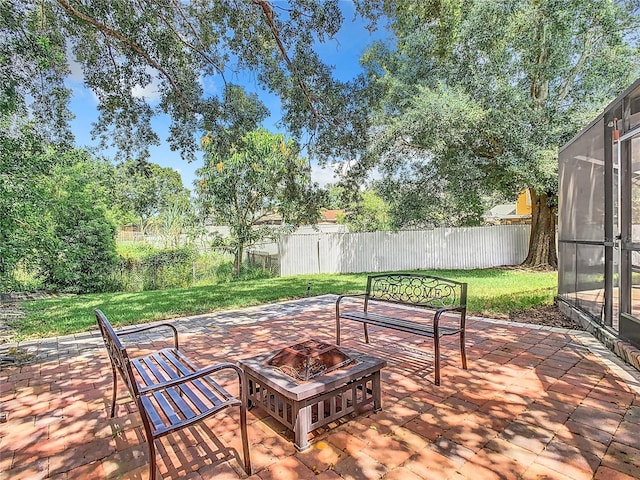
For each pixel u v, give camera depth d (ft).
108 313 23.11
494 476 6.97
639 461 7.31
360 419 9.27
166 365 9.66
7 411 10.21
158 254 40.14
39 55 17.80
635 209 12.99
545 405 9.77
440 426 8.85
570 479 6.84
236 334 17.76
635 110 13.05
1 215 19.45
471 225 50.60
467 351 14.29
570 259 19.63
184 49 20.88
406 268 48.34
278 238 45.37
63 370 13.44
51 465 7.75
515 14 33.55
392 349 14.82
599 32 35.40
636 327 12.74
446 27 19.88
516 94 35.81
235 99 23.24
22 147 19.54
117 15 17.69
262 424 9.29
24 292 32.71
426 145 38.75
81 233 35.29
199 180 45.52
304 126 23.47
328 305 24.59
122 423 9.49
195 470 7.47
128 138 23.06
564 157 20.61
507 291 27.84
